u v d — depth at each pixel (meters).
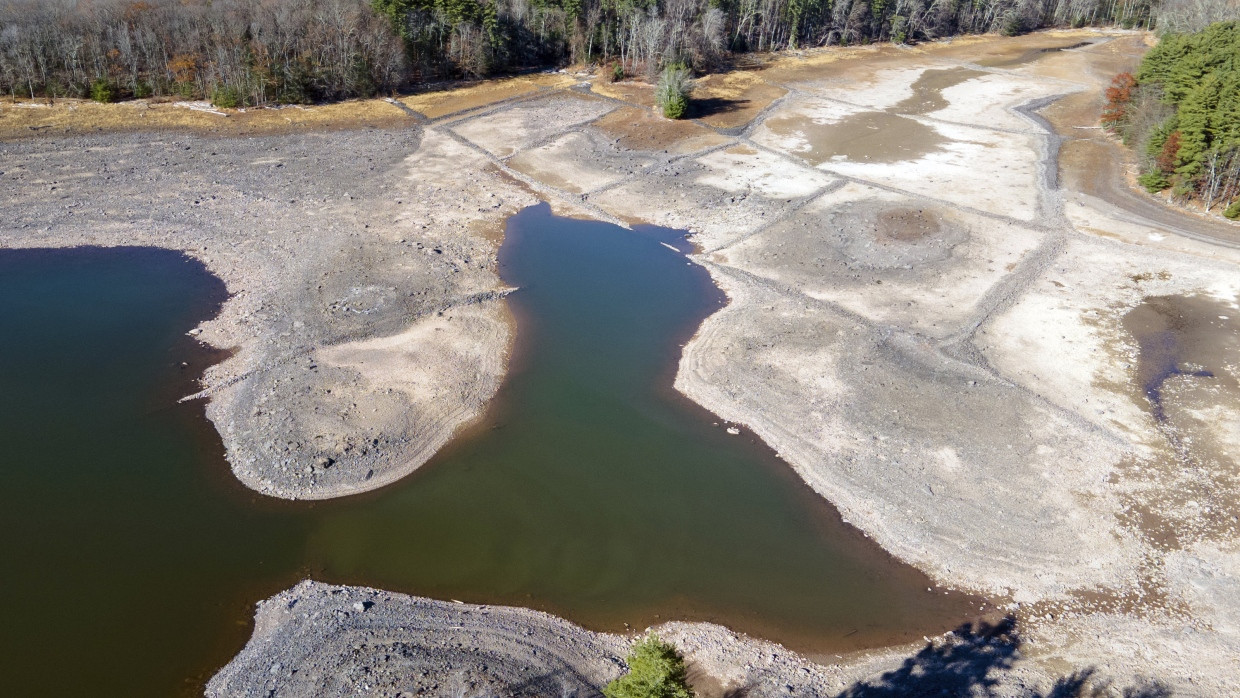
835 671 26.38
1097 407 38.38
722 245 54.84
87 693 24.78
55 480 33.16
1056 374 40.75
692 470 35.12
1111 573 29.84
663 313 47.19
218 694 24.75
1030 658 26.70
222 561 29.75
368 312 45.12
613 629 27.81
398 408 37.75
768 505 33.28
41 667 25.52
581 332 45.19
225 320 44.28
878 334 43.97
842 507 33.06
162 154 65.38
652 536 31.69
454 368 41.09
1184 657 26.66
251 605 28.06
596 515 32.59
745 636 27.64
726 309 47.12
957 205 59.94
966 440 36.19
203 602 28.09
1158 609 28.47
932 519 32.22
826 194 62.38
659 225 58.00
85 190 58.59
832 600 29.06
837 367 41.25
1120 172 65.56
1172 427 37.12
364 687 24.70
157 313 45.00
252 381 39.12
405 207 58.97
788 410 38.41
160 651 26.27
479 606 28.33
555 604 28.66
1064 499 33.03
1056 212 58.56
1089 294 48.12
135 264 49.94
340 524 31.59
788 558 30.80
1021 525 31.83
